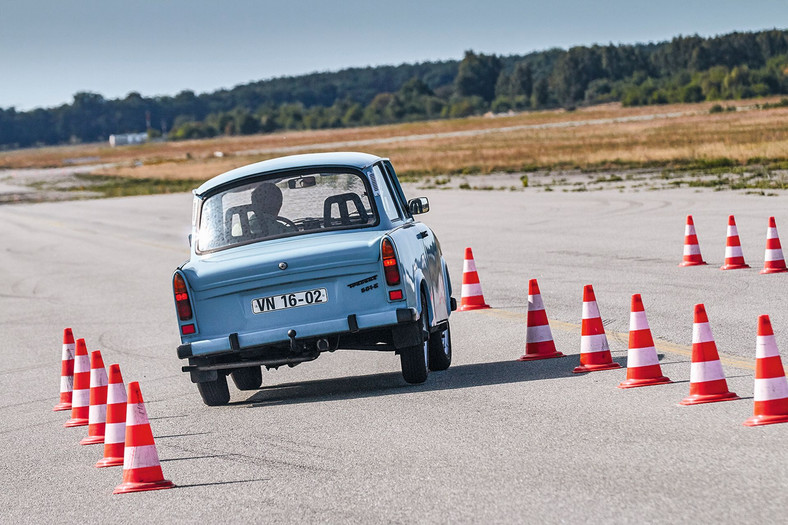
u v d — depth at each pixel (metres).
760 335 17.80
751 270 38.41
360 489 16.11
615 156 146.75
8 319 46.53
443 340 26.69
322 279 22.89
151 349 34.62
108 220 117.00
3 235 107.88
